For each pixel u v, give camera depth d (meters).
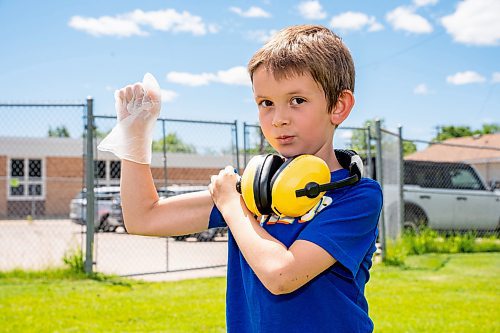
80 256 7.10
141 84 1.41
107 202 12.66
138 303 5.41
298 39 1.26
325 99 1.26
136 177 1.44
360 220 1.24
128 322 4.65
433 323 4.56
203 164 22.55
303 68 1.22
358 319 1.26
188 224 1.45
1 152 22.34
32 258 9.66
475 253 9.49
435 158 30.05
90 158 6.91
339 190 1.27
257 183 1.21
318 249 1.18
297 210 1.18
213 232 11.22
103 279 6.83
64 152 23.19
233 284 1.39
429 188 10.30
